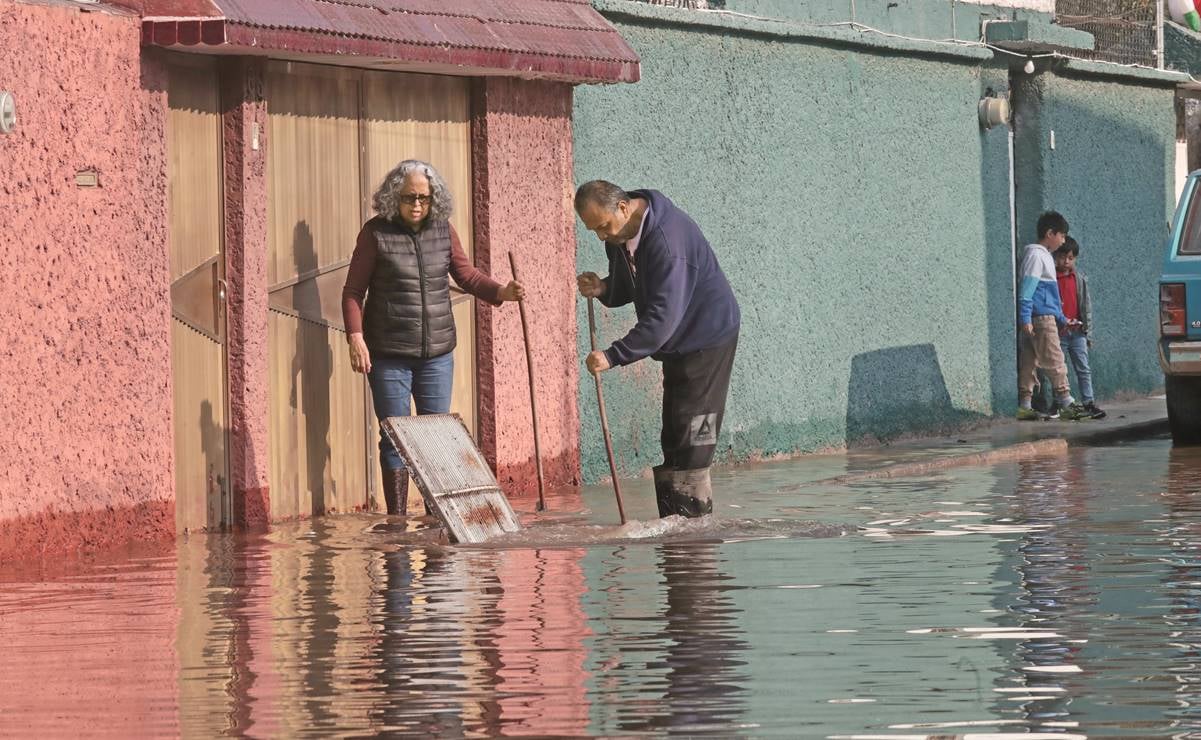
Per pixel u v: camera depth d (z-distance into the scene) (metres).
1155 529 20.69
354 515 24.56
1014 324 41.25
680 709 11.87
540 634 14.54
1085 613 15.08
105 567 19.19
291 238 24.19
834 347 34.62
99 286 20.91
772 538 20.36
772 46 33.06
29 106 19.97
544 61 26.36
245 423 23.08
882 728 11.27
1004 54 40.88
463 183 26.92
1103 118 45.34
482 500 21.64
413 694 12.46
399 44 23.86
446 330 24.20
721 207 31.77
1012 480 27.19
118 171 21.20
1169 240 34.00
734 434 31.73
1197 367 33.31
